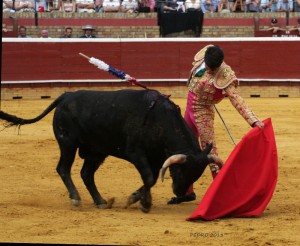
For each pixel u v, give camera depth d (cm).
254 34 3070
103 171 1330
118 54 2881
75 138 1007
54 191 1137
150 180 947
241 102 969
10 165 1382
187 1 3133
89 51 2870
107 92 991
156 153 950
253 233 832
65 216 929
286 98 2873
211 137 1019
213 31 3088
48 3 3109
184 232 835
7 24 2966
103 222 893
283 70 2933
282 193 1118
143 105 947
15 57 2823
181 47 2898
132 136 946
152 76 2895
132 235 819
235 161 924
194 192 1119
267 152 943
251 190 930
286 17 3091
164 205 1035
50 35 3020
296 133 1872
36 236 814
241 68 2925
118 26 3061
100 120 973
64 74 2866
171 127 929
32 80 2839
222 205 920
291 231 845
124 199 1083
